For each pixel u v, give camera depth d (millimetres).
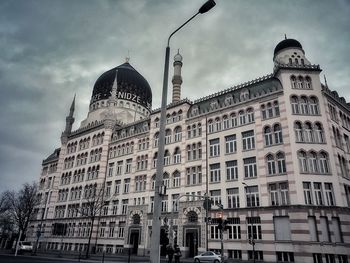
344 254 32750
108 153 67188
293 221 34312
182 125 52594
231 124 46219
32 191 74250
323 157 37375
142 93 88875
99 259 39562
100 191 58906
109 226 57969
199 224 43281
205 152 47344
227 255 38969
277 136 40188
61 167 78875
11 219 82125
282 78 41781
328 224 33812
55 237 69000
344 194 35719
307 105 40125
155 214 14203
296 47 46094
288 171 36719
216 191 44062
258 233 37438
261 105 43312
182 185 48250
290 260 33750
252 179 40500
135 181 57812
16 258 35500
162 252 15656
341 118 43469
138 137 61469
